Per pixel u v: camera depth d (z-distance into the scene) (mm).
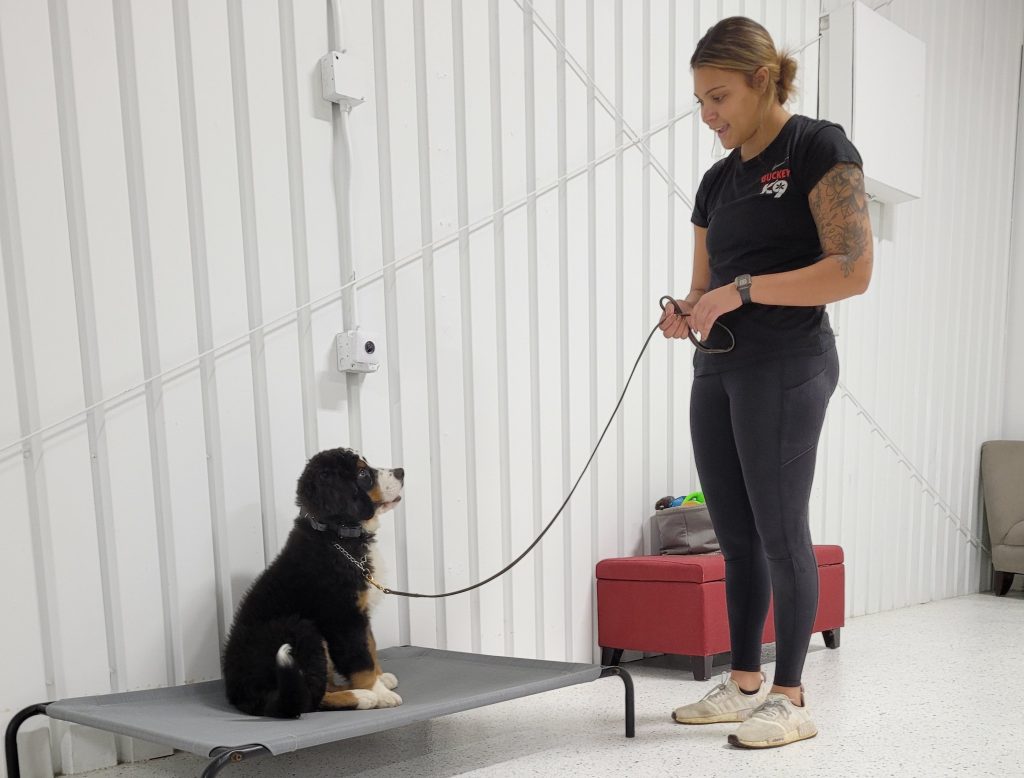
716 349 2137
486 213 2801
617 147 3205
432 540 2654
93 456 2039
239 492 2264
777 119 2047
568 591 3023
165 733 1570
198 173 2201
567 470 3039
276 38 2338
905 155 4266
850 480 4277
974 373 5203
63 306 1996
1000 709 2443
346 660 1913
